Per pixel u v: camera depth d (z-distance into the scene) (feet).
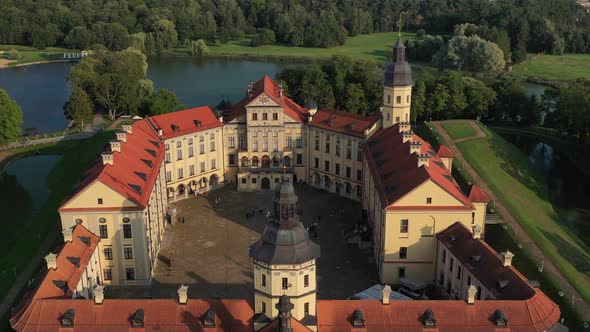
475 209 445.37
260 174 631.97
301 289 295.07
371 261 485.97
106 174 435.94
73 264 378.53
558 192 652.07
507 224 500.33
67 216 428.56
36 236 514.27
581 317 377.91
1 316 400.88
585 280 433.89
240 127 635.25
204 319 309.22
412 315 317.01
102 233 434.71
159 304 317.01
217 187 644.27
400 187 444.96
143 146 537.65
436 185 424.46
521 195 598.75
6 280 446.19
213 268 476.54
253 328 303.89
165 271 471.21
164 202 555.28
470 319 315.37
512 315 316.40
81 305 318.04
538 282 383.24
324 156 627.05
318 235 532.32
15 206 614.75
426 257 440.04
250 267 478.59
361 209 588.50
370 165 528.22
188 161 611.88
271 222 293.43
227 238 528.22
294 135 635.25
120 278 447.01
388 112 577.43
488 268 366.84
